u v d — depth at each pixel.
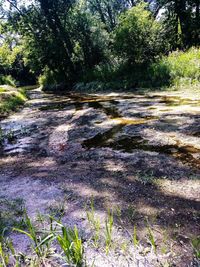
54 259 1.97
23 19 18.23
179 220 2.33
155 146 4.17
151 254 1.95
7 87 12.23
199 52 11.77
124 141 4.57
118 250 2.01
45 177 3.45
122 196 2.79
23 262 1.97
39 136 5.43
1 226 2.40
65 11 18.14
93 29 18.70
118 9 25.88
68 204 2.70
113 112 6.96
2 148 4.88
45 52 18.28
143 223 2.31
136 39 14.08
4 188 3.21
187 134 4.52
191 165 3.39
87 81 16.33
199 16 16.59
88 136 5.11
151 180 3.08
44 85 20.31
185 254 1.93
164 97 8.55
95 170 3.53
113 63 15.62
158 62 12.84
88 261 1.92
